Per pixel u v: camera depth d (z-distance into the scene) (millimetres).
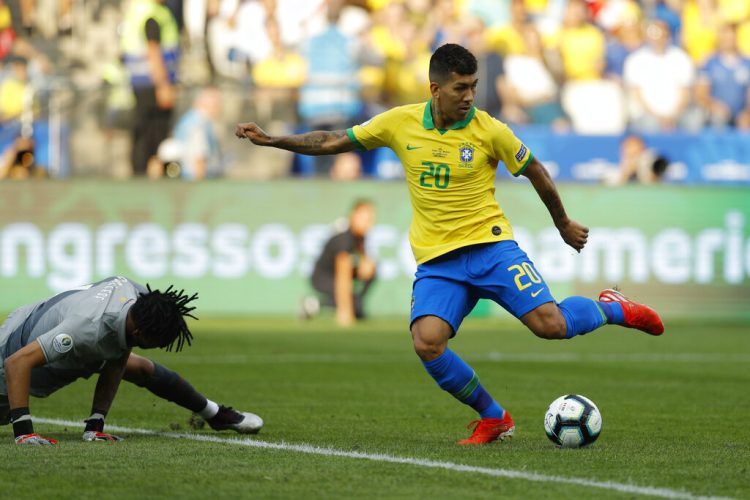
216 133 67500
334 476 18141
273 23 72125
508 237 22766
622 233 66375
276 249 64438
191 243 63969
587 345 53469
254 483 17453
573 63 75062
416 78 72875
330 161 68125
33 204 62812
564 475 18359
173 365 42656
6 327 21672
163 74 68625
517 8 75688
